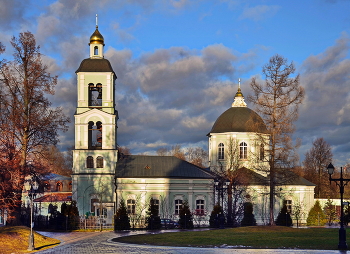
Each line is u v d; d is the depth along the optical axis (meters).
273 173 50.66
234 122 70.19
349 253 29.19
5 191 36.75
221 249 32.06
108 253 30.16
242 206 61.88
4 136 39.12
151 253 30.05
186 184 63.91
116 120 65.62
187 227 56.22
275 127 50.19
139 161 65.88
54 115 45.16
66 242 38.78
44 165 44.59
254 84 50.84
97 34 63.91
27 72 44.41
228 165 66.00
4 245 33.38
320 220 65.44
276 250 31.12
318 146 101.00
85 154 62.19
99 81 62.38
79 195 61.66
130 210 62.56
